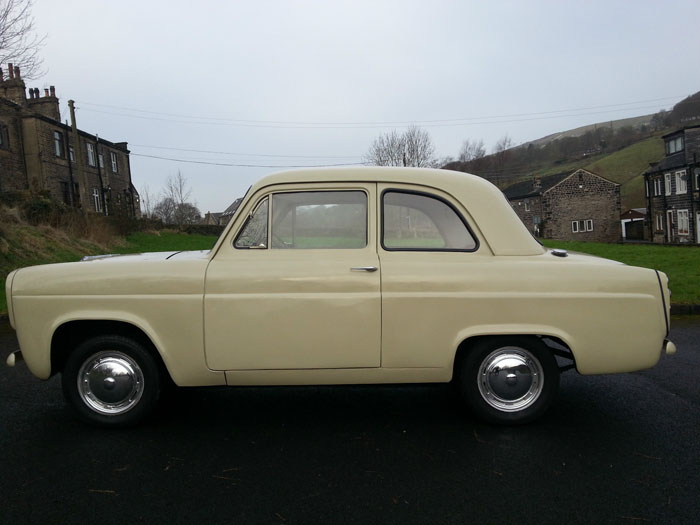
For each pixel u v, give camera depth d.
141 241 24.92
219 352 3.21
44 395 4.18
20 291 3.31
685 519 2.32
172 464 2.90
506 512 2.39
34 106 29.03
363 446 3.13
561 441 3.17
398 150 46.03
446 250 3.33
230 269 3.24
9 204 17.42
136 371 3.38
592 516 2.35
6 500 2.52
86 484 2.68
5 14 11.80
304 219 3.36
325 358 3.21
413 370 3.24
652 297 3.25
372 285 3.20
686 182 39.25
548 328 3.20
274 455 3.01
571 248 19.38
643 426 3.41
